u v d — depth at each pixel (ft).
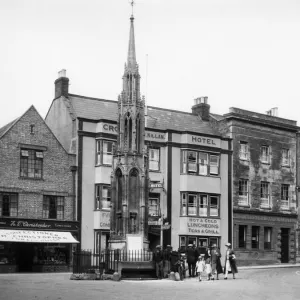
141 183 104.01
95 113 162.71
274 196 185.68
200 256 104.17
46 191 146.10
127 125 105.81
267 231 183.62
